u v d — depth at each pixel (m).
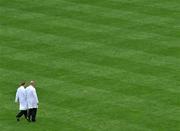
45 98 63.34
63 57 73.31
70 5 89.75
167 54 74.19
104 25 82.81
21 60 72.38
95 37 79.06
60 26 82.44
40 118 59.34
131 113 60.34
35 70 69.81
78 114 60.09
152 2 91.31
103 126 57.69
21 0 92.00
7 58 72.88
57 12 87.19
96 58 73.06
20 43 77.12
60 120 58.91
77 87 65.75
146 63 71.75
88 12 87.12
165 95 64.00
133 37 79.12
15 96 63.94
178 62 72.00
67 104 62.12
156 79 67.62
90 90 65.06
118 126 57.75
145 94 64.25
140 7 89.19
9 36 79.25
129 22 83.88
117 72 69.31
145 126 57.81
